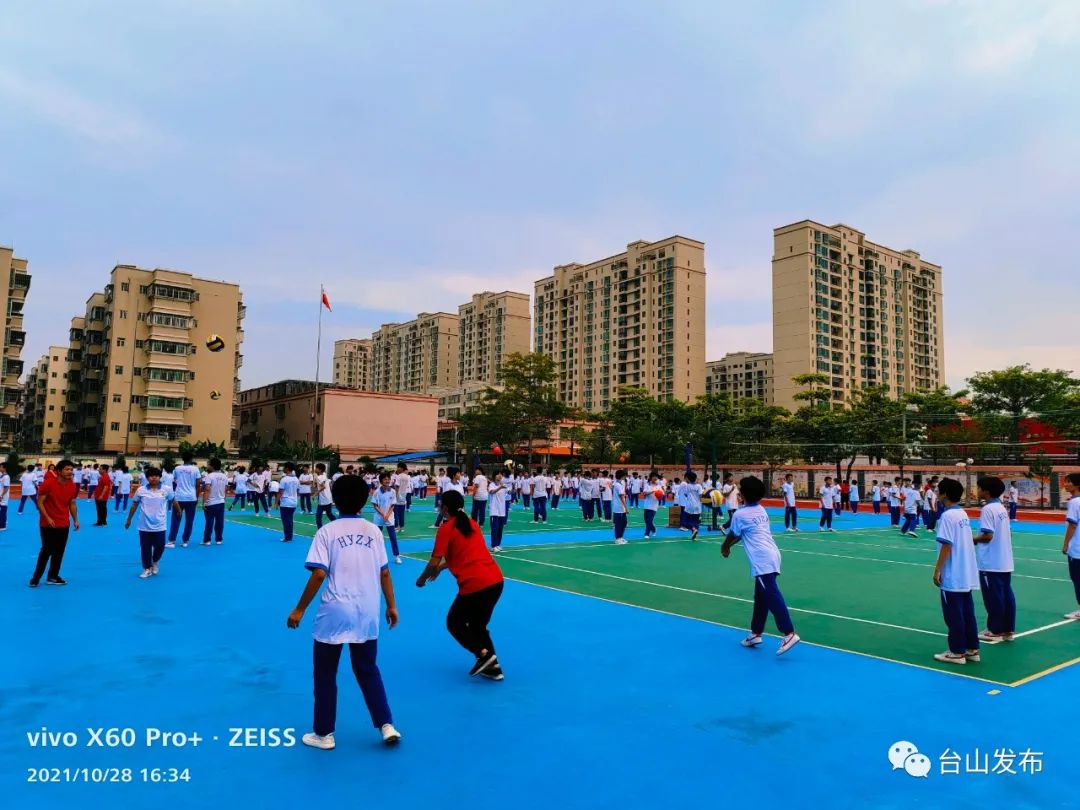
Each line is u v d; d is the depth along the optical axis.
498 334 133.00
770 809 3.93
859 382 100.38
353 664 4.85
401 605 9.39
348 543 4.79
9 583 10.62
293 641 7.39
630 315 111.56
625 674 6.42
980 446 39.22
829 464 45.47
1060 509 29.00
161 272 63.66
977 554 8.08
